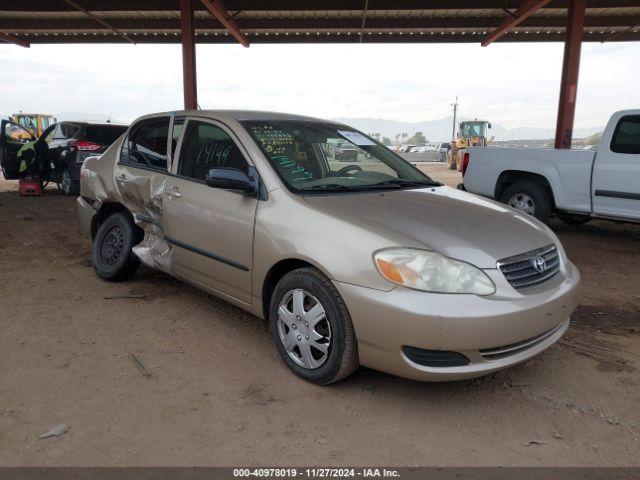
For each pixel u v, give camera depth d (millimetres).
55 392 3066
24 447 2549
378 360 2855
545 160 7719
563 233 8352
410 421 2842
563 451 2596
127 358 3523
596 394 3162
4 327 4016
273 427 2754
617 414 2941
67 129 11891
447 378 2752
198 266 3957
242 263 3531
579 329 4199
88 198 5359
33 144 11742
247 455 2523
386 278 2758
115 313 4340
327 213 3113
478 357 2752
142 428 2723
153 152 4602
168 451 2539
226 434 2686
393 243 2820
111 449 2545
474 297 2709
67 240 7211
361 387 3182
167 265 4320
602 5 12711
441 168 34469
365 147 4367
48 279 5285
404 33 15336
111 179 4965
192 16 11547
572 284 3246
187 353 3617
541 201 7832
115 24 14461
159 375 3295
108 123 11930
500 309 2717
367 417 2869
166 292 4887
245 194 3539
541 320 2902
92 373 3305
